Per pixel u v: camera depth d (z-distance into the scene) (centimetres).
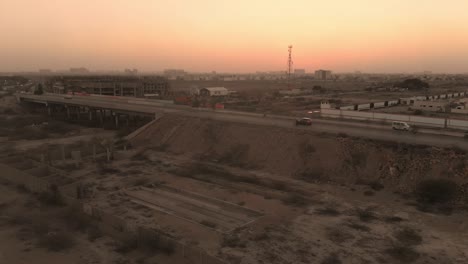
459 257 2556
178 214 3472
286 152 5025
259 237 2923
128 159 5653
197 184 4359
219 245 2797
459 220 3136
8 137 7588
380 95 13725
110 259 2634
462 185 3550
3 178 4606
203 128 6388
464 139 4647
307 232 3008
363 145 4531
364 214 3322
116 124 8838
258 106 10012
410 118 6238
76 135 7875
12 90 19888
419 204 3516
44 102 11538
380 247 2734
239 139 5744
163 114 7481
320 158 4653
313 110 8850
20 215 3447
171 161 5497
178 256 2616
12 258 2678
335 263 2516
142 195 3997
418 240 2814
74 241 2922
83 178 4625
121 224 3033
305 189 4069
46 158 5572
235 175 4659
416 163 3975
